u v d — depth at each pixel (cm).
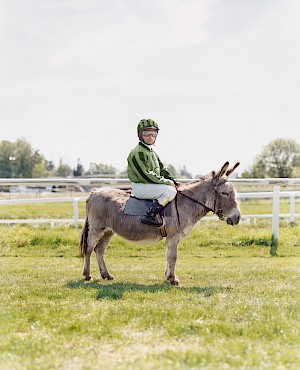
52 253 1116
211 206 799
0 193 4519
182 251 1125
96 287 758
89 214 838
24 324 554
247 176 6284
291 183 1162
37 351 461
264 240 1162
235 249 1136
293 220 1348
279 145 6103
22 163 8706
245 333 513
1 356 445
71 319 572
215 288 745
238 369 418
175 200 798
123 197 822
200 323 556
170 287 749
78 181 1176
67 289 738
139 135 789
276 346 472
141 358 442
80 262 1023
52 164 9762
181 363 428
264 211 2753
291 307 615
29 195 4456
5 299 681
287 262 1005
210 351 458
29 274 886
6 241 1168
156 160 797
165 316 582
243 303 639
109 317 573
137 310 601
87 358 445
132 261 1034
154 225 774
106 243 852
